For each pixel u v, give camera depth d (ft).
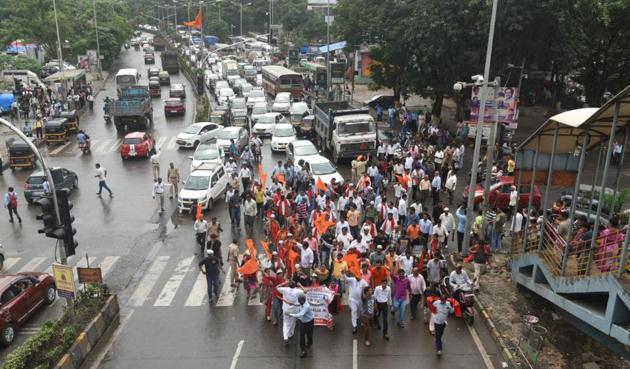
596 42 117.70
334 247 53.93
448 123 138.10
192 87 220.02
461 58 107.76
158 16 504.43
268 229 66.28
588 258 40.45
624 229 42.19
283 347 43.45
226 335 45.47
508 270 56.08
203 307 50.57
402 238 55.11
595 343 44.04
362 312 43.60
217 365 41.11
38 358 38.55
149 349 43.60
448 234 60.80
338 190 79.41
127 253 63.72
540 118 139.74
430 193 82.58
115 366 41.27
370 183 74.69
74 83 172.96
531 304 49.49
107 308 46.62
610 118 39.19
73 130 134.10
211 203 79.46
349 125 102.17
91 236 69.15
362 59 212.64
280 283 46.39
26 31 215.31
